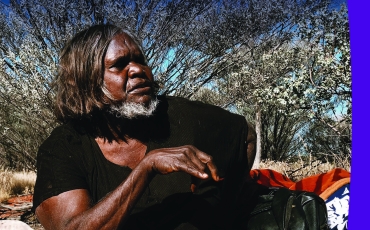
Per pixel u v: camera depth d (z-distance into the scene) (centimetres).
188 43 698
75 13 649
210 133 164
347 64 501
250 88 693
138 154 153
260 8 688
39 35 655
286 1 647
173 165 127
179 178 150
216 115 169
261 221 167
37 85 637
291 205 163
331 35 528
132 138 154
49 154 146
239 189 175
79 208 136
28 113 701
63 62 157
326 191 229
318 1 588
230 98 730
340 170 261
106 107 150
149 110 149
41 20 646
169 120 161
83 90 150
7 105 742
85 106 150
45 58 649
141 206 146
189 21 688
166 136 158
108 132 152
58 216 136
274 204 167
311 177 269
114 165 148
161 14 662
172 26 681
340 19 530
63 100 156
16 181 683
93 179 146
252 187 187
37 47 654
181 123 161
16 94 669
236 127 171
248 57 732
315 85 511
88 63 149
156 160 130
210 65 719
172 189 149
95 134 152
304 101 520
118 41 151
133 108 147
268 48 702
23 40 650
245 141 175
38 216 142
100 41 150
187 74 708
